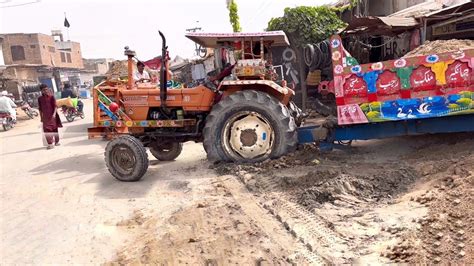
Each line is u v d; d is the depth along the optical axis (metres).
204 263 3.60
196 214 4.68
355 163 5.95
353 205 4.56
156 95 7.14
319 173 5.41
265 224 4.28
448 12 9.40
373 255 3.41
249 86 6.74
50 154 9.88
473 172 4.49
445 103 5.64
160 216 4.85
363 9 14.53
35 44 44.25
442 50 5.71
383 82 5.86
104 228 4.65
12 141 13.47
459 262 3.08
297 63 13.56
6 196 6.41
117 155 6.48
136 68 8.28
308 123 8.45
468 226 3.45
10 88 29.47
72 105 17.55
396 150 6.53
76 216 5.16
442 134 6.67
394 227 3.82
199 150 8.58
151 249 3.96
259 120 6.47
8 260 4.06
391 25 9.02
